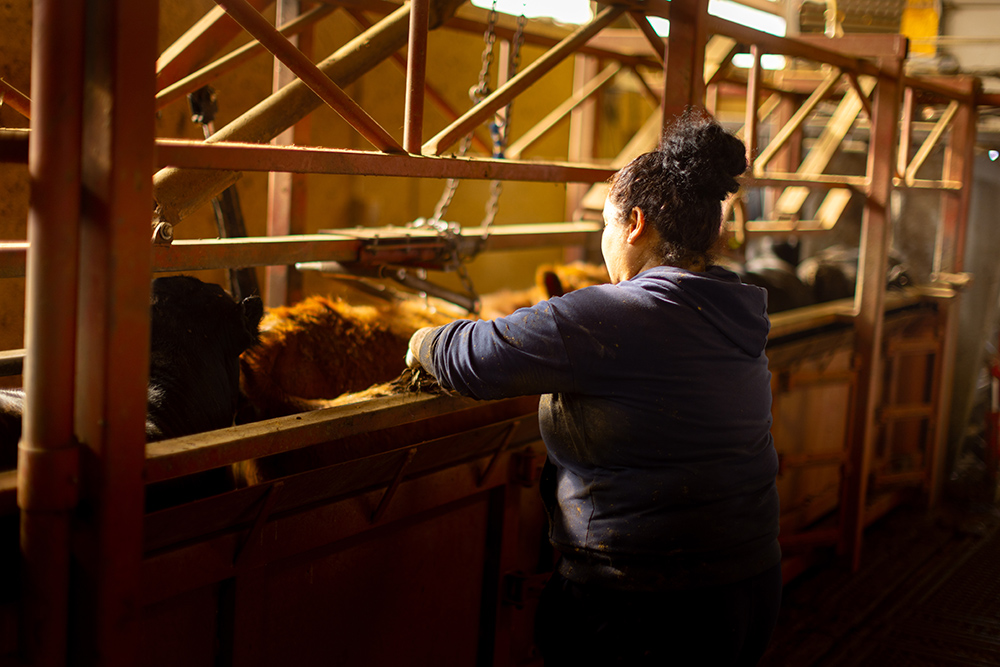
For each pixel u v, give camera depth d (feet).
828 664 9.89
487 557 7.36
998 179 16.19
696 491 4.88
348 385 7.32
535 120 23.32
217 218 8.09
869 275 12.12
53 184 3.77
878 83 11.73
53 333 3.86
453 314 8.99
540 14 18.93
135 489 4.05
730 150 5.13
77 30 3.69
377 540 6.25
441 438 6.25
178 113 12.85
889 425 14.87
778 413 11.46
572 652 5.16
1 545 4.42
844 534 12.54
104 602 4.01
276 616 5.59
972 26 14.57
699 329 4.91
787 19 15.10
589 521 5.07
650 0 7.77
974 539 14.12
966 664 10.01
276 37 5.08
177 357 5.61
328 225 17.65
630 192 5.18
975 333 16.26
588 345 4.77
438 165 5.96
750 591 5.02
